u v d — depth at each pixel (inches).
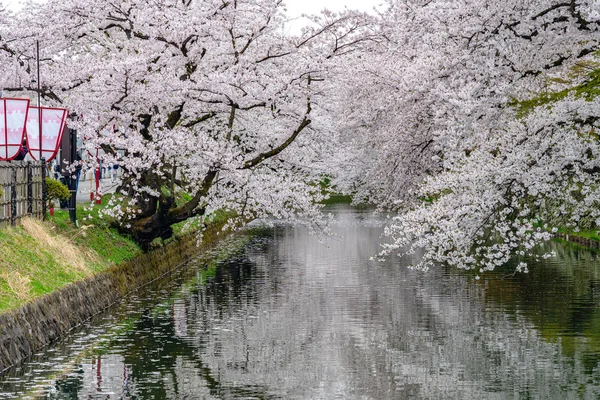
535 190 527.5
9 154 724.0
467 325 657.0
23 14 871.7
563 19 543.5
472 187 535.8
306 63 799.1
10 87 834.8
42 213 761.6
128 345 589.0
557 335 608.1
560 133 539.8
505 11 542.9
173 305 768.9
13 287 560.7
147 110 808.9
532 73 572.4
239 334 634.2
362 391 469.7
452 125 552.7
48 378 492.4
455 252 557.0
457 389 469.4
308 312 732.7
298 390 473.1
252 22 821.9
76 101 805.2
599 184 571.5
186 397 457.4
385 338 616.1
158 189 843.4
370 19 839.1
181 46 818.8
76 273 693.9
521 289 836.6
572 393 454.3
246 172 847.1
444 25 591.8
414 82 666.8
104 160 794.8
